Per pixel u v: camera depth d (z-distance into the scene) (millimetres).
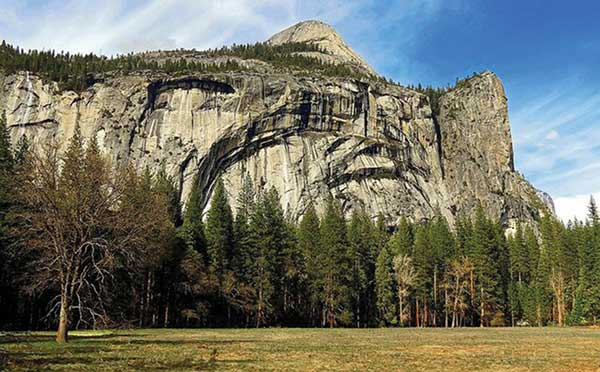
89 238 35781
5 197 47938
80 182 34656
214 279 73000
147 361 24453
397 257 92875
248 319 77750
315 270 84312
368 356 29281
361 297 93125
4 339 35344
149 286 66500
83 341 35906
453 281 96812
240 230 80125
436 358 28500
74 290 36812
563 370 23578
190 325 75062
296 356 28703
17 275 52156
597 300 93875
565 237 106688
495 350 34375
